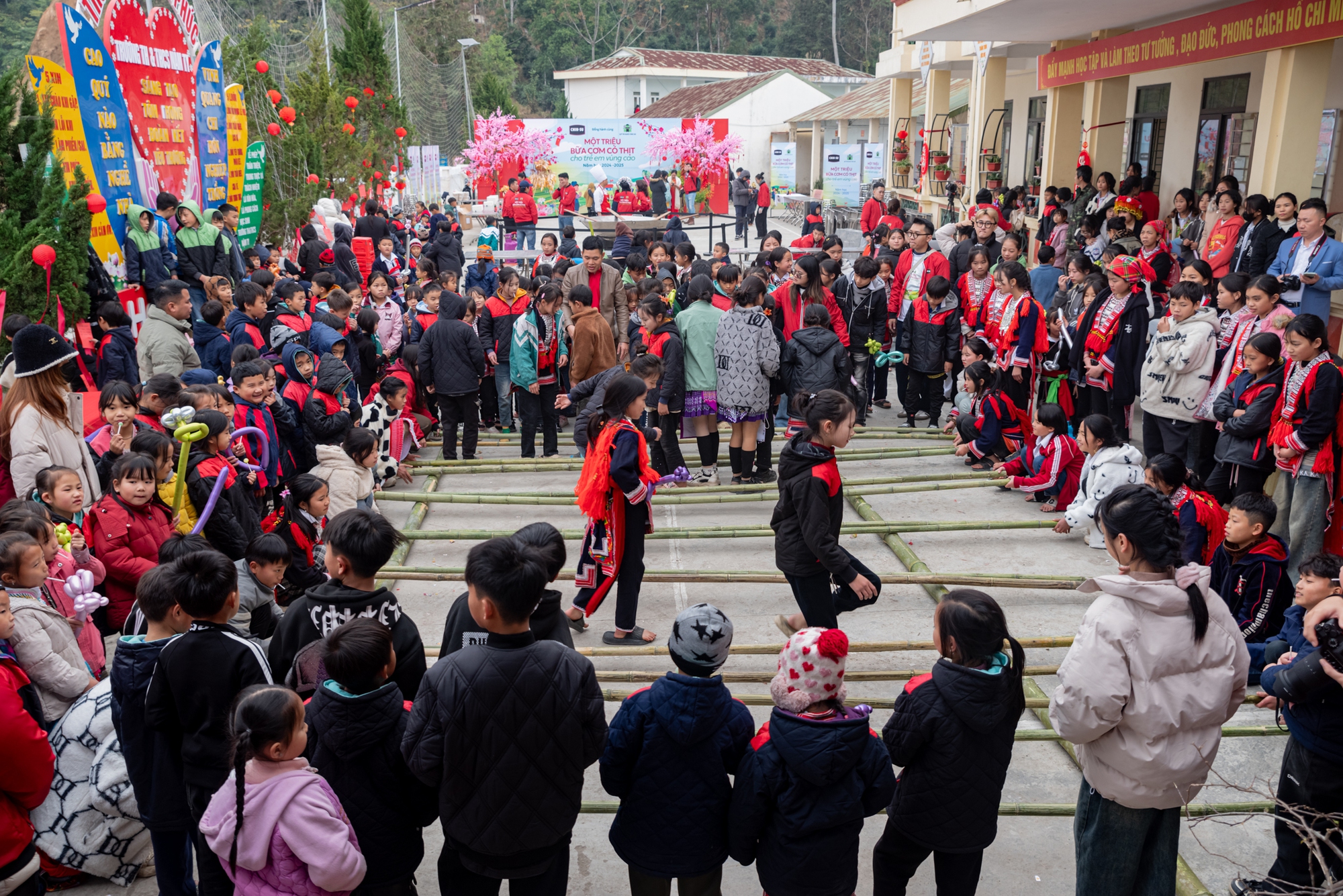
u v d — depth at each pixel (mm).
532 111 66375
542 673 2660
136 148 10070
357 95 23984
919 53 20641
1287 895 2824
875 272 9094
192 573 2943
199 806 2938
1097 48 12586
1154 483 5180
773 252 8773
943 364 9062
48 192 7145
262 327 7836
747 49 72062
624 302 9070
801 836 2758
